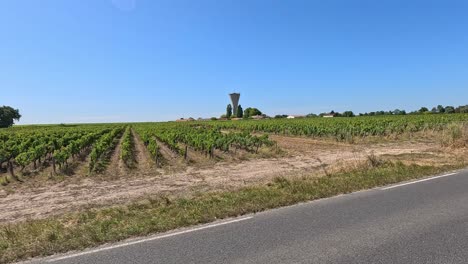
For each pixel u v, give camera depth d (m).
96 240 5.47
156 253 4.91
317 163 16.47
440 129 31.11
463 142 18.09
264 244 5.15
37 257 4.93
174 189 10.94
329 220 6.29
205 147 20.44
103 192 10.84
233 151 22.38
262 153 20.88
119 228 6.03
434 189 8.79
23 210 8.87
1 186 12.57
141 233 5.80
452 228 5.69
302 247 5.00
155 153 18.55
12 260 4.82
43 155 19.45
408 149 20.48
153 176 13.85
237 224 6.18
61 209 8.80
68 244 5.30
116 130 44.59
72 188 11.77
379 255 4.65
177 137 29.34
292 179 10.66
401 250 4.80
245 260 4.59
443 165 12.84
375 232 5.58
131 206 8.02
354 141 26.56
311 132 33.56
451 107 89.94
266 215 6.73
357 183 9.49
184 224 6.23
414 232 5.54
